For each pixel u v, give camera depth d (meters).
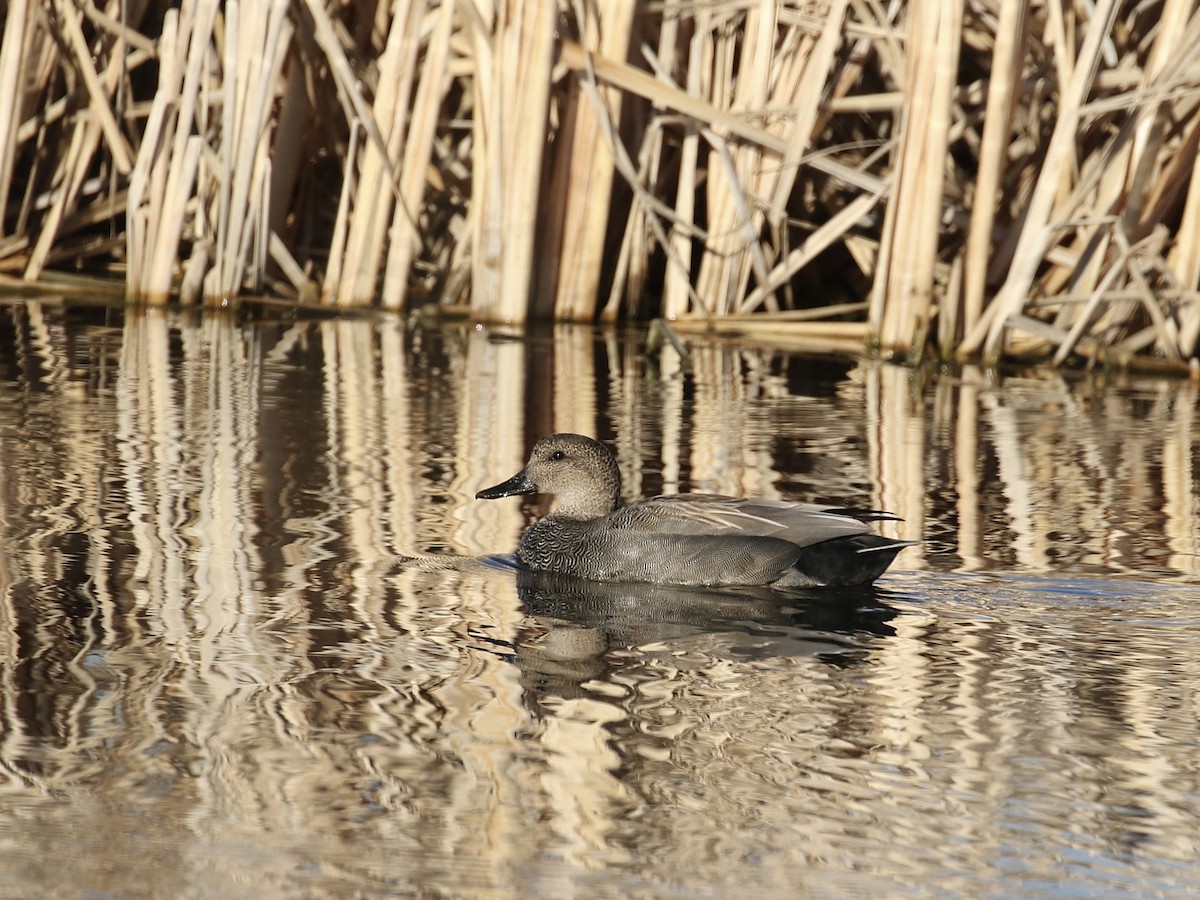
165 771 6.58
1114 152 17.67
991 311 17.95
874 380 17.23
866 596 9.50
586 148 19.91
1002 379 17.45
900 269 18.22
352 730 7.06
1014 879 5.80
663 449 13.54
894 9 18.95
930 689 7.78
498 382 16.44
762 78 18.92
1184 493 12.16
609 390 16.25
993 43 18.94
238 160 19.45
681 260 19.89
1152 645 8.48
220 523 10.69
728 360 18.27
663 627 8.87
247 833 6.07
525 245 19.66
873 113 20.45
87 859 5.85
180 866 5.80
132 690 7.49
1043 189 17.44
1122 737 7.11
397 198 19.75
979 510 11.59
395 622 8.75
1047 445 13.98
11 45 19.23
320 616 8.78
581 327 20.02
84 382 15.52
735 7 18.80
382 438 13.58
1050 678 7.91
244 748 6.83
